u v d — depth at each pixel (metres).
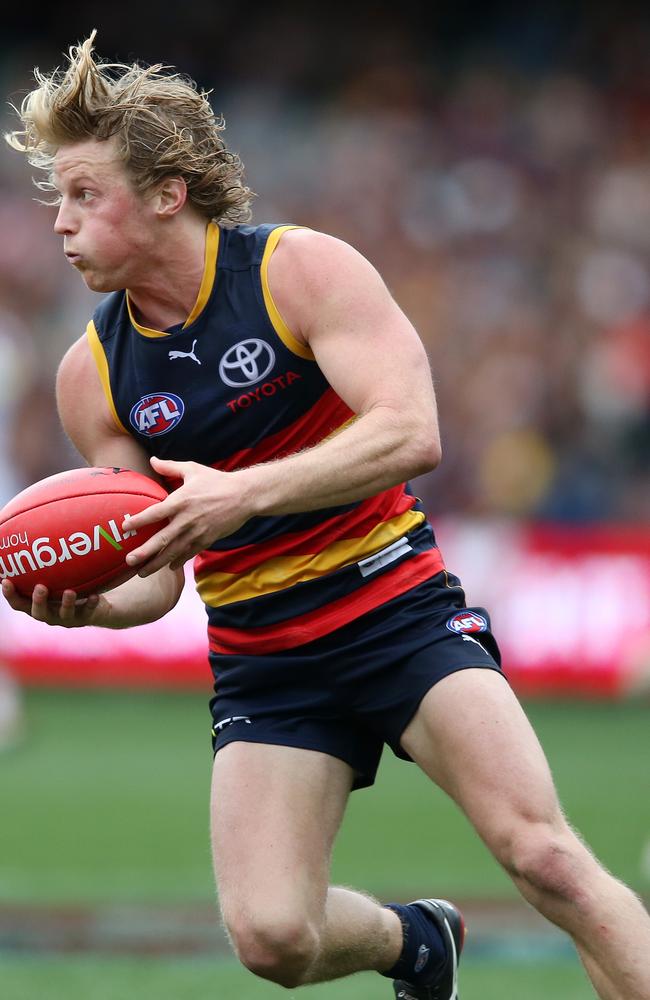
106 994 15.55
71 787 29.84
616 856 23.34
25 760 33.03
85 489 11.70
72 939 18.28
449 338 54.97
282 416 12.17
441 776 11.70
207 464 12.54
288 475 11.04
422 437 11.37
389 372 11.51
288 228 12.14
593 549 42.78
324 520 12.28
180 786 30.03
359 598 12.20
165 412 12.27
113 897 20.50
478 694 11.51
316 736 12.23
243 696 12.57
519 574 42.91
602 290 57.31
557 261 58.53
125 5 67.19
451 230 59.22
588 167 61.66
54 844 24.36
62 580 11.66
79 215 11.82
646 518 49.34
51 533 11.57
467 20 67.75
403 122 62.97
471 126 62.47
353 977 16.78
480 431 51.12
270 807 11.91
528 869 10.85
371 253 58.12
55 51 66.25
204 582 12.82
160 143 11.69
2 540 11.75
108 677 43.06
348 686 12.13
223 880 11.80
